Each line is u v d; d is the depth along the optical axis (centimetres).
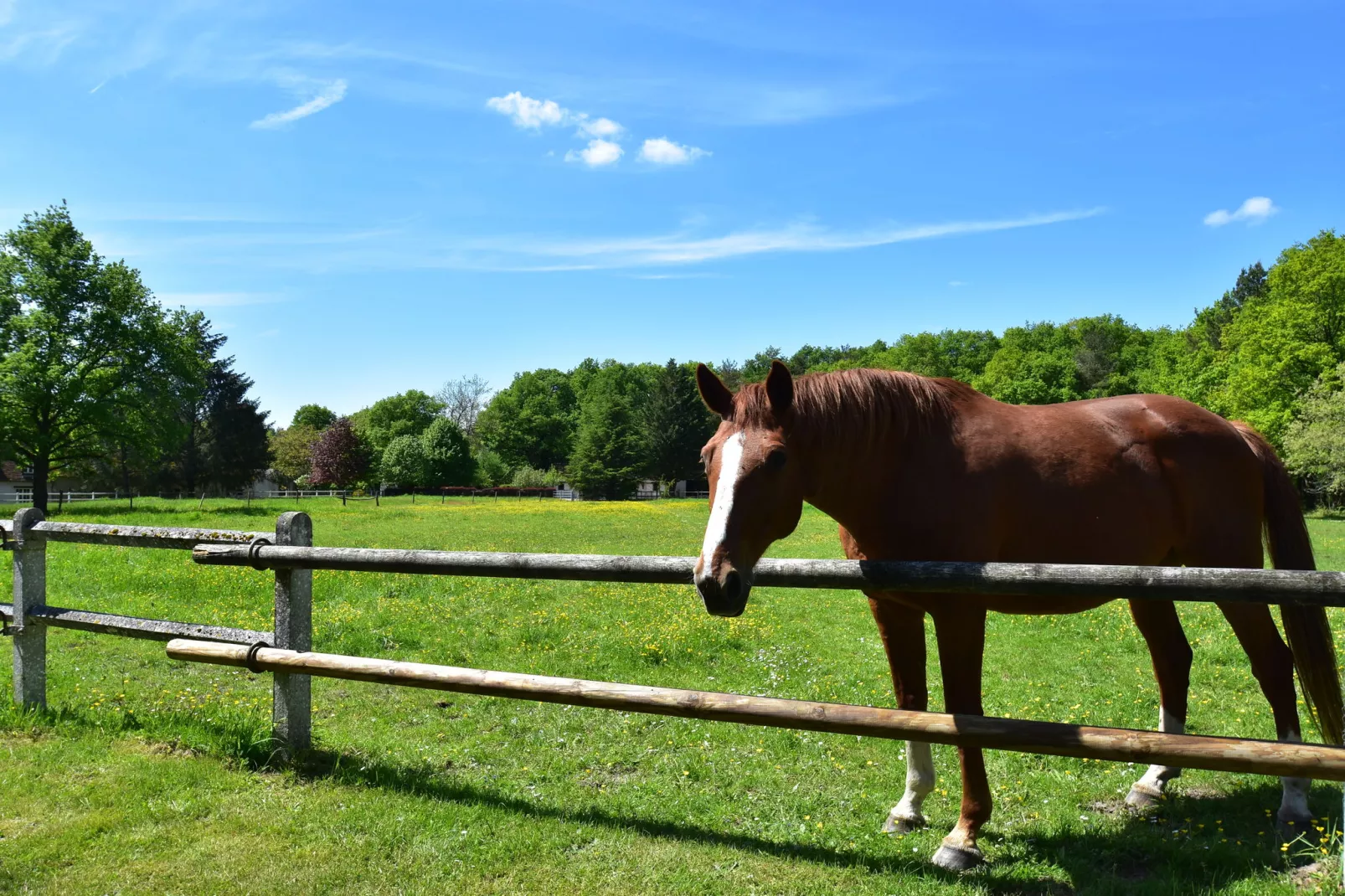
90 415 3594
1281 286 3638
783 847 317
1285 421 3394
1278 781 399
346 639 736
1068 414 357
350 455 6022
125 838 305
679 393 6431
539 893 276
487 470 7431
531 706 532
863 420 306
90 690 517
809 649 781
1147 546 349
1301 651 333
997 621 905
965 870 302
